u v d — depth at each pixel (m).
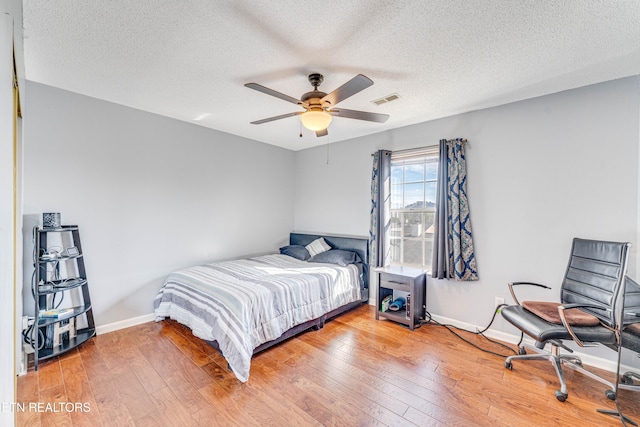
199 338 2.78
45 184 2.55
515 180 2.79
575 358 2.31
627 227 2.26
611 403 1.91
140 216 3.16
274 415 1.79
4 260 0.84
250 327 2.32
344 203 4.35
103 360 2.38
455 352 2.59
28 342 2.35
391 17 1.62
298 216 5.05
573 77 2.29
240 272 3.18
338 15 1.61
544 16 1.59
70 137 2.68
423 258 3.58
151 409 1.83
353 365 2.36
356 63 2.12
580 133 2.46
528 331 2.11
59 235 2.66
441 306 3.26
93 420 1.72
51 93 2.57
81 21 1.67
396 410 1.84
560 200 2.55
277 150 4.79
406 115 3.20
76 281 2.58
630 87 2.26
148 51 1.99
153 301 3.26
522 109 2.75
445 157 3.13
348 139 4.29
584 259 2.28
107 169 2.91
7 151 0.88
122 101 2.91
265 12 1.59
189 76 2.35
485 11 1.56
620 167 2.29
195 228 3.67
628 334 1.93
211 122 3.57
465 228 3.02
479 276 3.00
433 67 2.17
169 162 3.39
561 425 1.72
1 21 0.81
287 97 2.10
